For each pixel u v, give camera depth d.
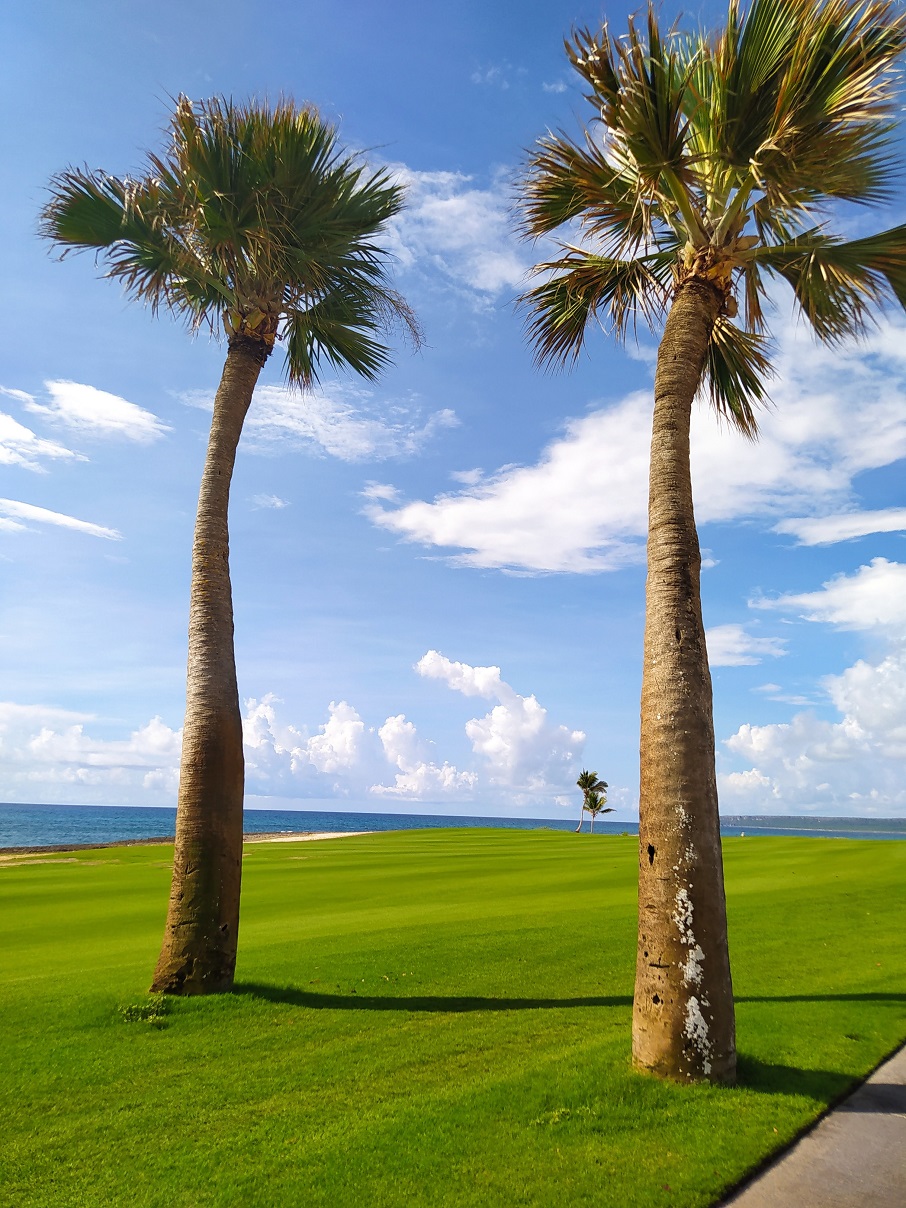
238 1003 9.62
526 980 10.94
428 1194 5.16
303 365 14.79
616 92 8.04
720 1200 5.04
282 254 12.11
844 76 7.50
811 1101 6.45
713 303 9.02
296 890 22.30
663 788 7.42
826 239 9.52
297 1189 5.29
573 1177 5.31
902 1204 4.96
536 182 9.98
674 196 8.71
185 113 11.38
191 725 10.85
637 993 7.32
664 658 7.75
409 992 10.32
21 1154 5.90
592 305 11.20
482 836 59.12
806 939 13.42
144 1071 7.54
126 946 14.17
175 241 12.49
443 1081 7.12
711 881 7.18
